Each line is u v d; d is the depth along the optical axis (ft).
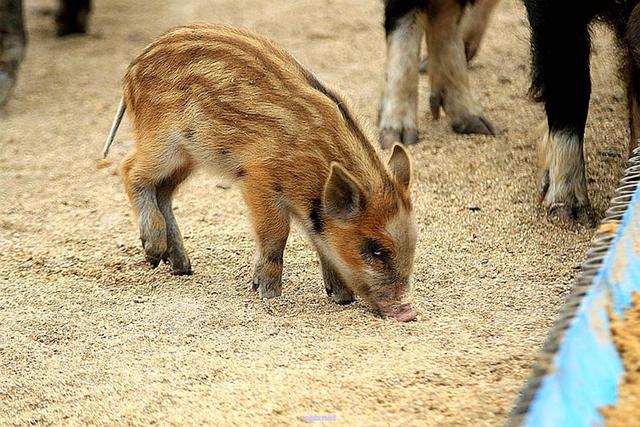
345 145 29.68
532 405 16.92
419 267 33.06
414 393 22.97
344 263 29.84
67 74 58.85
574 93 36.73
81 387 25.64
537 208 37.93
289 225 30.96
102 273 33.63
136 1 73.77
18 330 29.32
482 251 34.53
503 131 45.91
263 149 30.17
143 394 24.68
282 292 31.60
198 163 31.96
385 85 45.21
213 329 28.81
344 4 68.85
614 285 22.18
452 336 27.30
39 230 38.22
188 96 31.27
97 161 45.60
